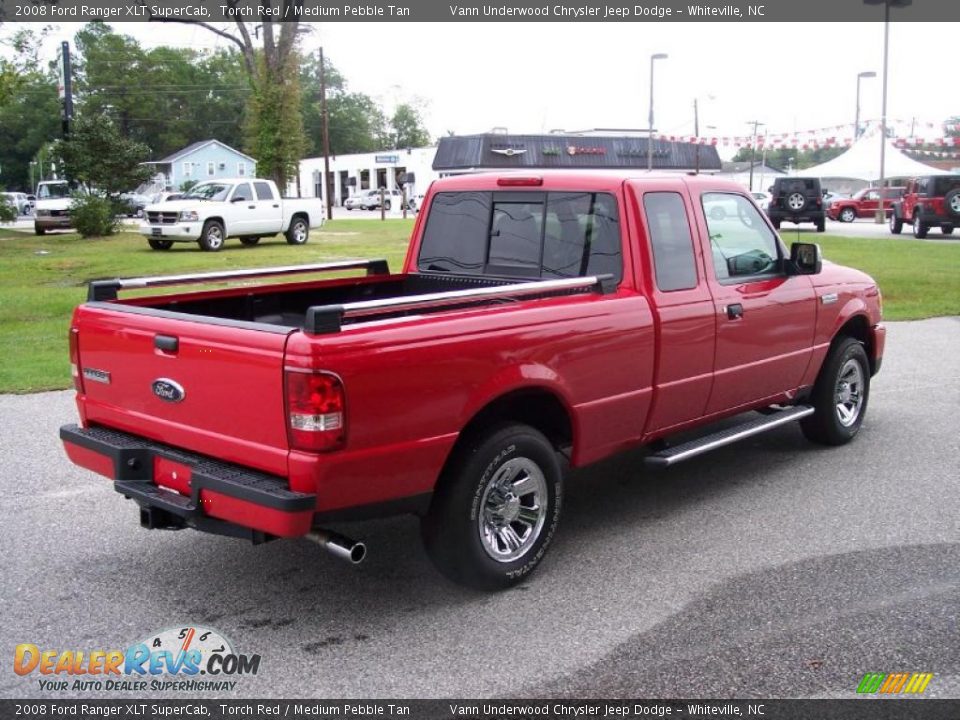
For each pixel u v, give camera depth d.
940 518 5.53
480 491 4.35
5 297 14.88
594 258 5.36
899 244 26.58
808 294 6.39
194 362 4.14
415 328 4.05
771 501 5.86
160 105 105.56
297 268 5.85
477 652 3.97
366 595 4.54
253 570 4.84
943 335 12.08
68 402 8.44
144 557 4.99
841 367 6.83
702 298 5.49
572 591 4.57
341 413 3.79
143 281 5.06
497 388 4.35
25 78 27.36
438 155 33.16
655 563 4.90
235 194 25.23
